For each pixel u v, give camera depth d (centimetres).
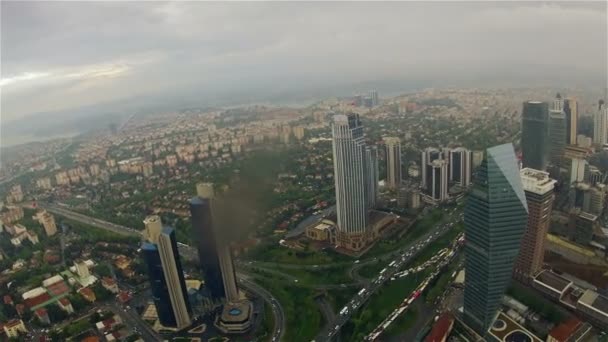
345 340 18700
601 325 17988
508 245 16538
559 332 17125
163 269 19288
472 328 18838
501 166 15738
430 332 18538
